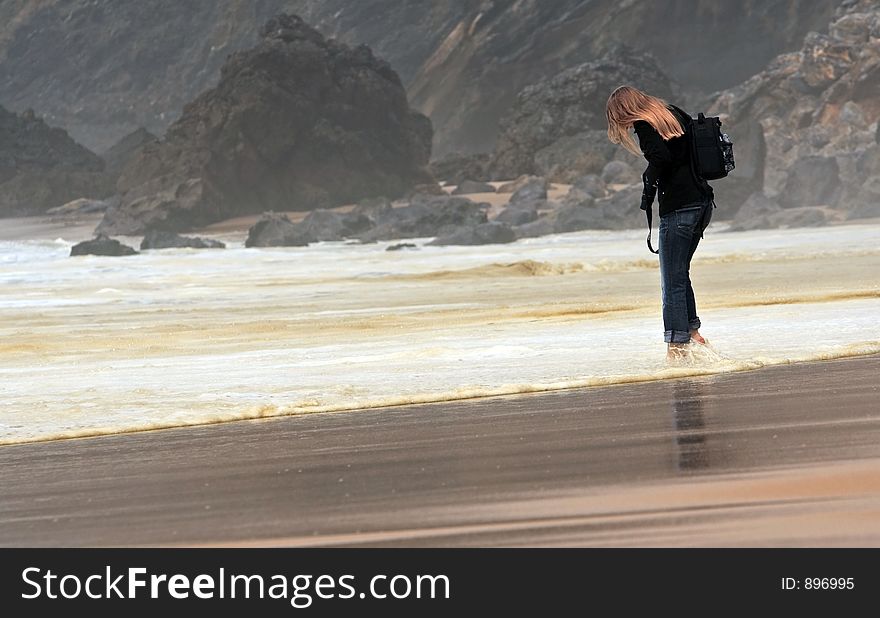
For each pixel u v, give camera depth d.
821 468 12.69
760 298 53.75
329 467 15.59
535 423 18.88
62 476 16.67
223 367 35.78
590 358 30.72
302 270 164.50
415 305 73.88
